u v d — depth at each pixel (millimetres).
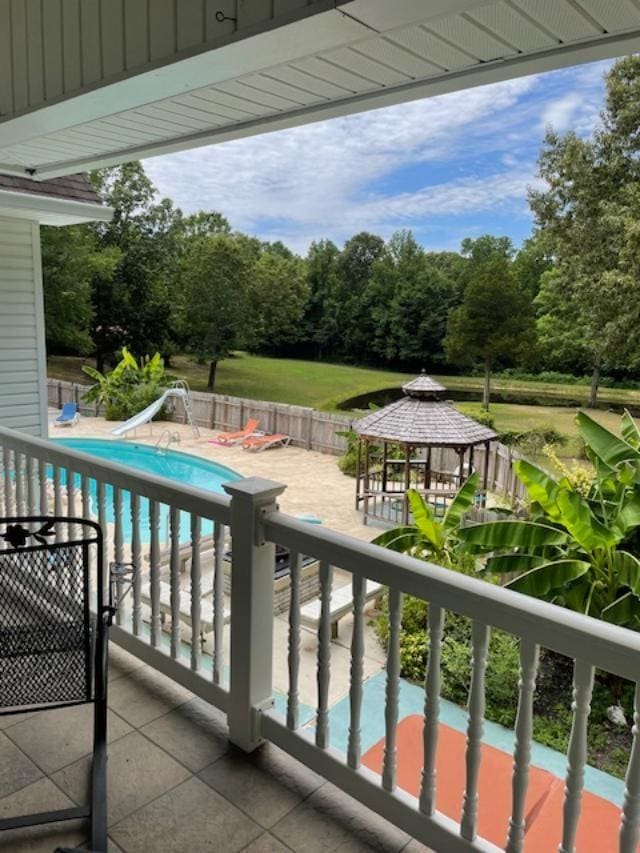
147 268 29422
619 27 1814
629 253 15195
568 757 1482
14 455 3602
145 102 2648
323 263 34125
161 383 18391
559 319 20688
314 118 2789
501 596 1548
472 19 1783
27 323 6539
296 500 10898
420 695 4430
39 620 2008
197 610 2557
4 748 2328
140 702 2619
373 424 10188
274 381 30500
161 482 2604
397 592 1794
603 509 5320
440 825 1777
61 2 2652
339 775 2035
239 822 1980
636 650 1320
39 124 2988
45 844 1897
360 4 1721
